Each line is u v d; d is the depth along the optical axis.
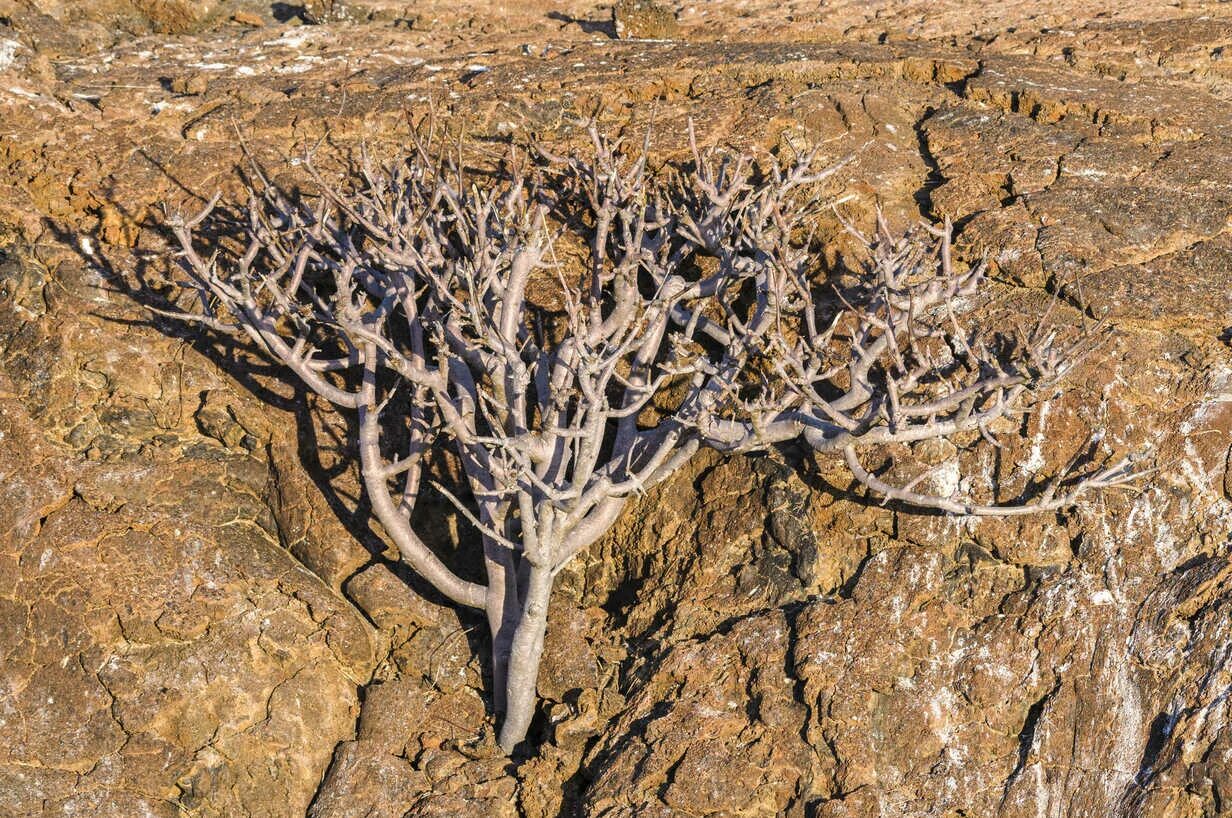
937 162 18.28
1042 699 13.48
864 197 17.45
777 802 13.49
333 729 14.91
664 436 14.93
